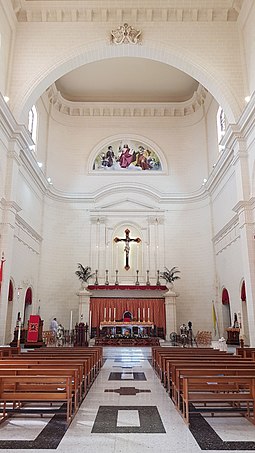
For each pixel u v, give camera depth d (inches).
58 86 943.0
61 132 949.8
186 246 892.0
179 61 652.7
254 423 223.0
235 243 684.7
